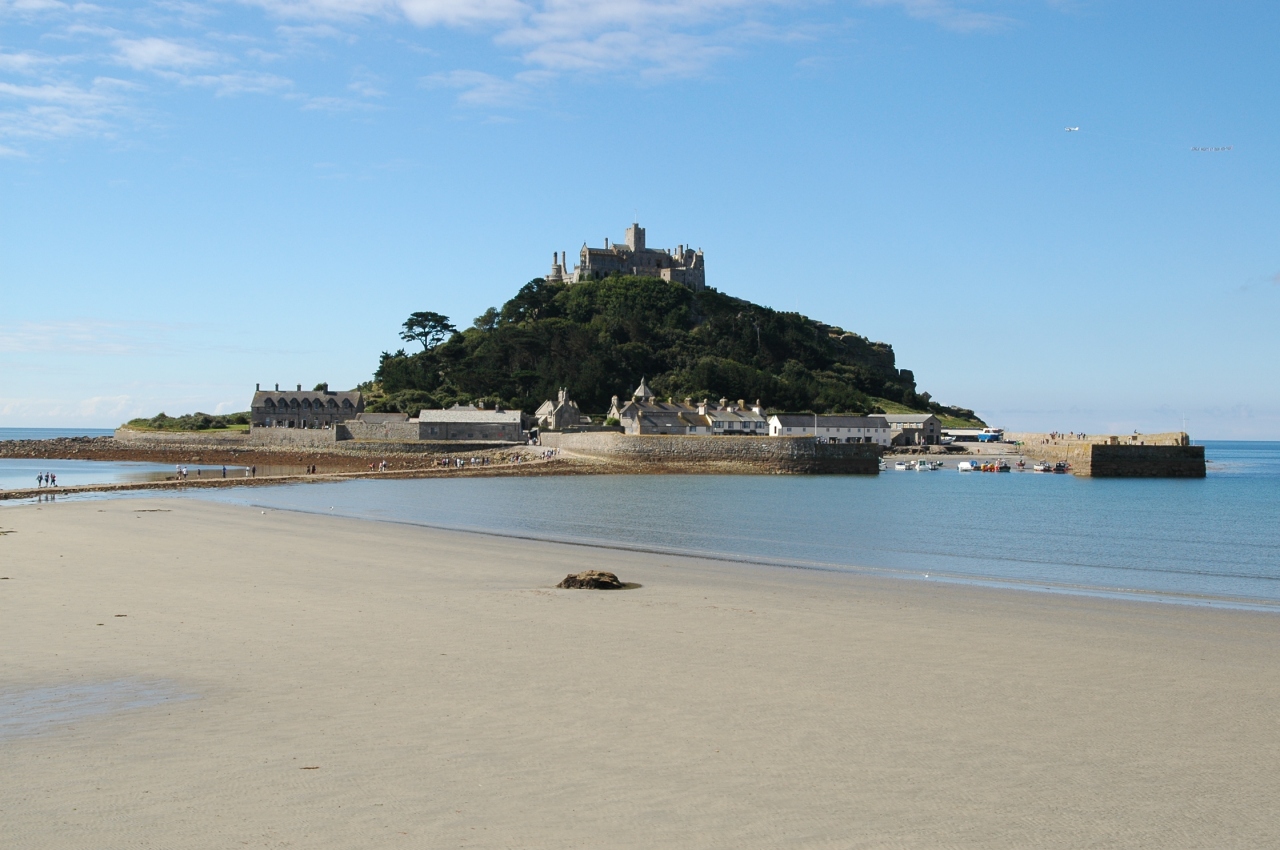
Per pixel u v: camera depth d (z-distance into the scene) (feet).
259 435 474.08
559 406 516.73
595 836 34.94
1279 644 73.72
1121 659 66.28
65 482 308.19
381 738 46.03
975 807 38.24
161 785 39.50
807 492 289.74
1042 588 108.27
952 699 54.49
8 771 41.11
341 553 127.65
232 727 47.57
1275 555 144.46
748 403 625.82
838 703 53.26
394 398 563.89
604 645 67.97
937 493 293.43
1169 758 44.57
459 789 39.42
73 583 95.55
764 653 66.13
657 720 49.47
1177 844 34.99
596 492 279.08
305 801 37.91
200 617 77.56
